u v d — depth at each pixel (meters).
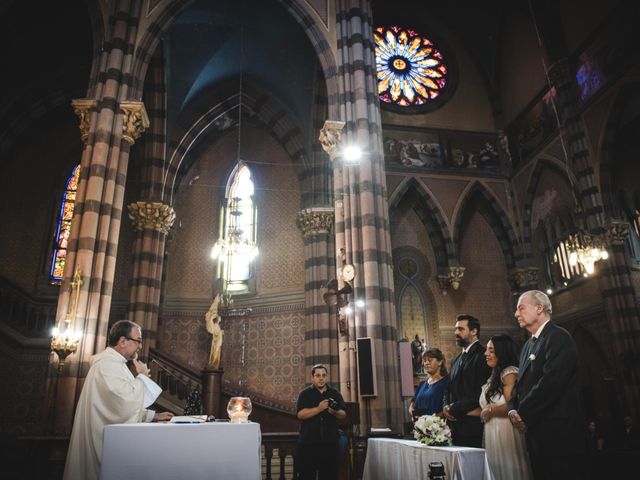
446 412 5.71
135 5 13.56
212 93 21.19
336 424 6.54
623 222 17.73
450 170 22.83
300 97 20.66
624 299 17.06
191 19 19.08
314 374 6.72
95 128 12.18
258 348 19.80
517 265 22.05
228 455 3.13
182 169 21.66
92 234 11.26
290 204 21.38
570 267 20.38
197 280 21.09
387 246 12.46
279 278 20.56
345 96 13.66
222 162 22.95
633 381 16.33
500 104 24.70
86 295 10.84
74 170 21.22
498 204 22.81
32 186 20.47
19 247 19.61
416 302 21.62
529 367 4.39
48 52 19.34
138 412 3.70
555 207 21.14
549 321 4.57
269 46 20.28
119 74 12.78
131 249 19.59
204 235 21.77
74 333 10.38
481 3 24.92
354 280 12.04
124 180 12.24
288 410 16.75
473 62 25.58
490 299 22.17
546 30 21.16
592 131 18.94
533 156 22.05
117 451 3.02
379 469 6.24
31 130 20.94
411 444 5.19
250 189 22.47
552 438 4.03
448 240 21.72
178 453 3.07
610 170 18.41
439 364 6.76
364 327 11.59
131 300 17.53
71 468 3.51
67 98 20.47
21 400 17.20
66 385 10.10
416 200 22.78
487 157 23.73
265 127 22.80
